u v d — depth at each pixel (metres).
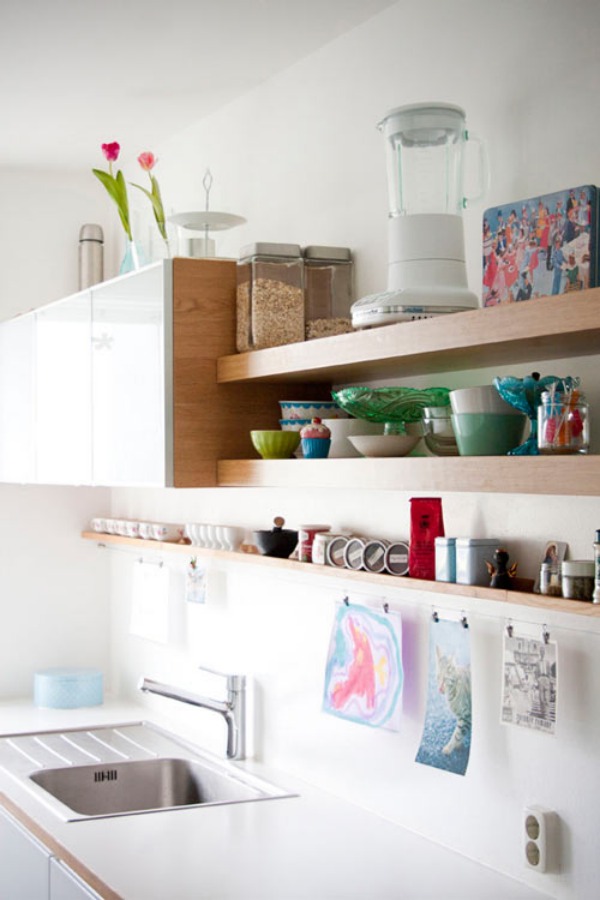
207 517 3.54
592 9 2.08
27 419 3.71
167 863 2.29
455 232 2.24
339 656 2.78
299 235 3.04
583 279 1.94
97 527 4.10
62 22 2.77
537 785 2.19
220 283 2.81
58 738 3.47
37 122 3.57
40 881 2.51
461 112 2.25
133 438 2.91
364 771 2.72
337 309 2.76
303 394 2.91
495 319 1.91
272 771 3.07
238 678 3.20
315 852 2.38
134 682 4.04
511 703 2.19
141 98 3.35
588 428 1.87
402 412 2.34
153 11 2.70
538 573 2.20
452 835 2.41
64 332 3.38
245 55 2.99
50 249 4.18
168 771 3.22
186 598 3.61
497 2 2.32
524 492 1.85
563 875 2.12
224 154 3.42
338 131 2.87
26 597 4.14
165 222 3.37
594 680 2.07
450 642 2.39
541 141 2.21
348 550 2.53
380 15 2.70
